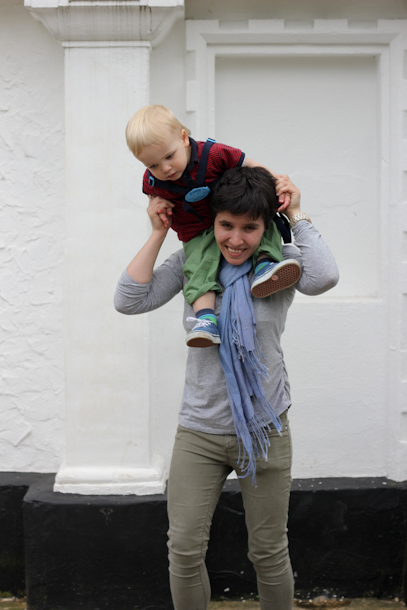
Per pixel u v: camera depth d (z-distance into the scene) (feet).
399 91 9.87
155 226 7.04
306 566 9.98
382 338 10.24
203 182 6.70
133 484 9.66
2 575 10.35
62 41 9.28
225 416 6.82
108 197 9.45
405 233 9.93
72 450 9.80
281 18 9.95
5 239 10.21
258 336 6.76
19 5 9.86
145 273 7.08
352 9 9.97
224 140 10.39
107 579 9.65
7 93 9.98
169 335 10.19
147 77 9.33
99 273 9.54
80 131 9.39
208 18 9.93
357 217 10.48
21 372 10.38
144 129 6.26
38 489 9.89
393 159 9.98
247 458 6.85
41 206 10.12
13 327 10.32
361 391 10.27
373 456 10.34
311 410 10.27
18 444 10.50
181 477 6.90
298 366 10.22
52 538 9.57
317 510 9.88
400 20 9.87
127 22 9.01
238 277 6.75
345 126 10.40
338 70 10.32
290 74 10.33
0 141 10.06
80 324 9.62
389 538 9.94
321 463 10.32
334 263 6.63
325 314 10.18
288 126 10.39
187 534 6.78
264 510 6.90
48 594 9.67
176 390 10.23
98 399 9.71
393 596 10.02
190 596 6.95
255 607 9.76
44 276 10.23
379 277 10.28
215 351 6.85
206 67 10.00
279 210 6.82
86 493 9.68
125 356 9.64
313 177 10.44
